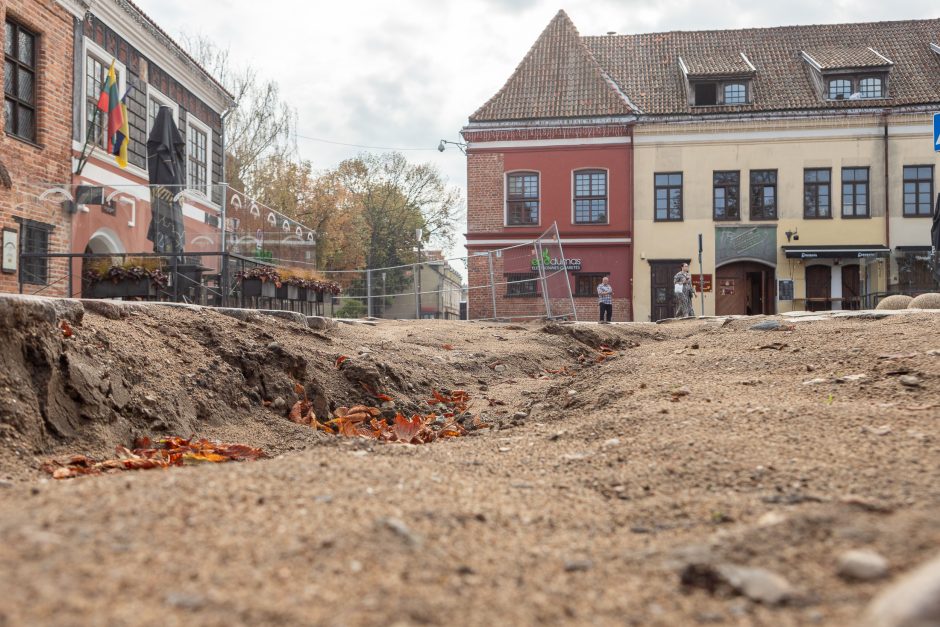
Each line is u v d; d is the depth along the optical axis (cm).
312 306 1354
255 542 208
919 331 660
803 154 2798
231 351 561
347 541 211
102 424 421
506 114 2947
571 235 2880
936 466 286
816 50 3094
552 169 2894
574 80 3069
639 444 367
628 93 3038
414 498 266
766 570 194
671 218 2855
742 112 2800
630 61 3209
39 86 1385
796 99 2898
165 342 535
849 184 2792
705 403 462
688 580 195
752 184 2831
